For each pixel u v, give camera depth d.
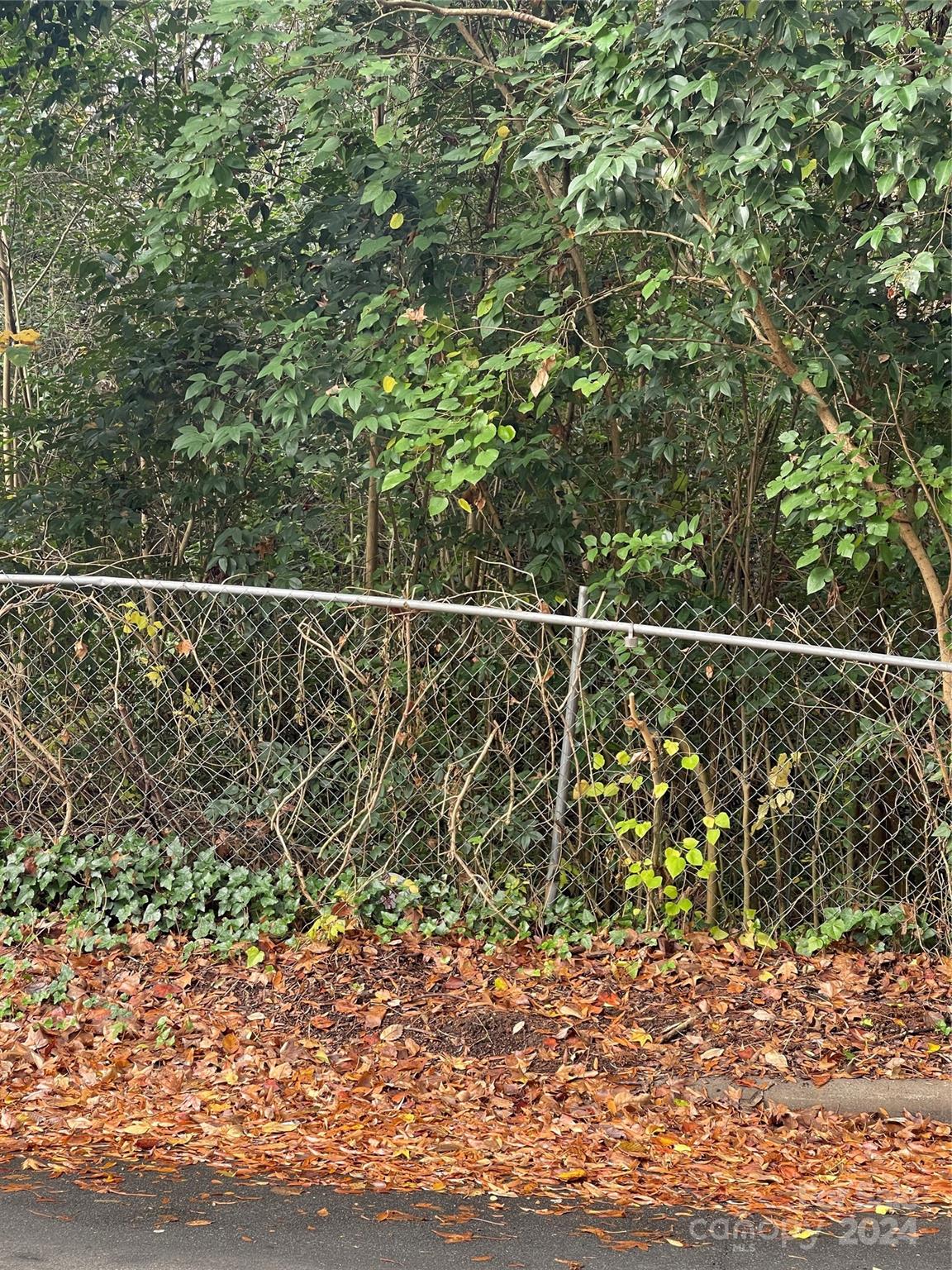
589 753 6.00
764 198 5.25
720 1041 5.15
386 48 6.89
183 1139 4.18
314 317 6.22
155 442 7.30
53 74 7.50
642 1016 5.33
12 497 7.41
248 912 5.94
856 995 5.58
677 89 5.16
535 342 5.91
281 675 6.16
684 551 7.07
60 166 8.46
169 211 6.43
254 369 6.95
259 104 7.10
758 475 7.04
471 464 5.79
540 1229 3.62
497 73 6.46
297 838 6.14
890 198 6.46
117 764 6.17
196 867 6.00
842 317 6.40
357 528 7.86
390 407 6.21
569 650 6.21
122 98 7.74
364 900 5.96
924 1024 5.35
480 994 5.42
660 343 6.75
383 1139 4.29
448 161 6.97
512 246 6.45
